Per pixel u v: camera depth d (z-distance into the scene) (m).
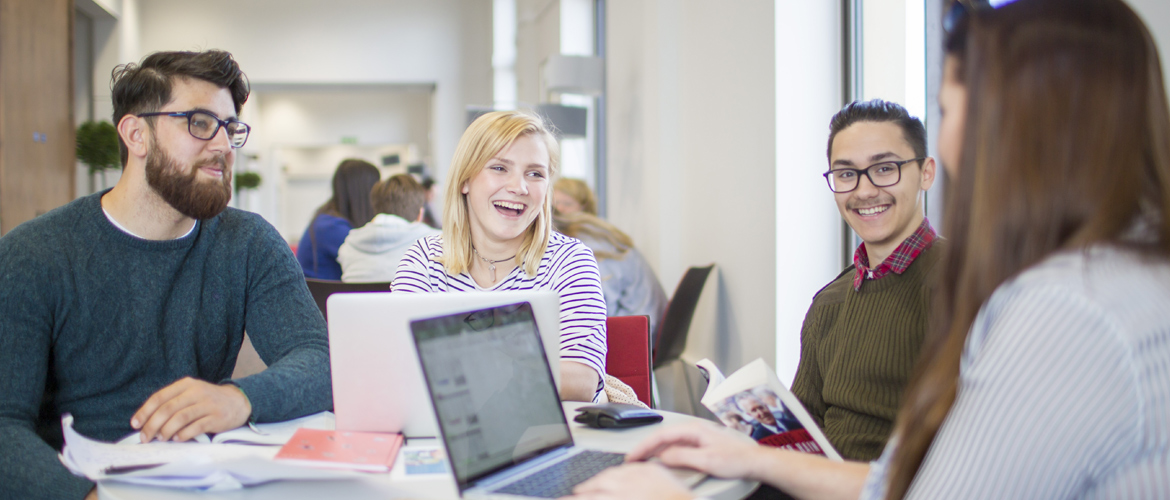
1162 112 0.67
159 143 1.39
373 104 12.99
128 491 0.95
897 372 1.43
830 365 1.59
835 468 1.00
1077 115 0.67
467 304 1.22
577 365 1.64
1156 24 1.54
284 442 1.17
